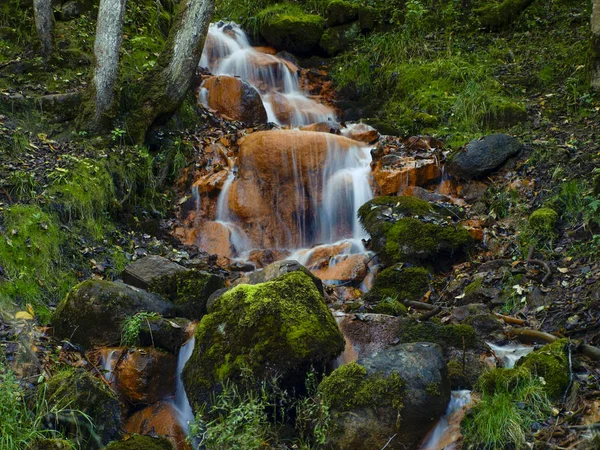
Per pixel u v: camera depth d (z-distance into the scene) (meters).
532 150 8.84
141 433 5.64
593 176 7.96
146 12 11.71
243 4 13.40
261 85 11.80
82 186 8.00
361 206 8.48
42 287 6.81
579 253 7.04
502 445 4.72
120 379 5.79
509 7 12.20
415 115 10.48
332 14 12.78
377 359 5.23
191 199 8.98
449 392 5.22
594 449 4.36
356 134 10.01
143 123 9.27
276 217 8.96
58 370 5.67
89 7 11.29
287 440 5.18
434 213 8.10
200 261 7.98
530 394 5.00
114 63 9.06
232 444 4.73
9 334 5.78
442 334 5.92
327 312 5.66
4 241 6.84
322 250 8.32
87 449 5.02
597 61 9.98
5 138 8.34
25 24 10.67
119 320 6.15
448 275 7.49
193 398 5.54
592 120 9.43
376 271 7.75
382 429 4.91
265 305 5.46
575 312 6.16
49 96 9.25
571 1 12.31
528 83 10.78
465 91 10.38
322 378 5.50
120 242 7.99
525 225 7.75
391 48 12.05
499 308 6.64
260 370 5.32
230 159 9.52
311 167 9.07
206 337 5.66
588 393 4.95
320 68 12.42
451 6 12.65
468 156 8.79
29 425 4.86
